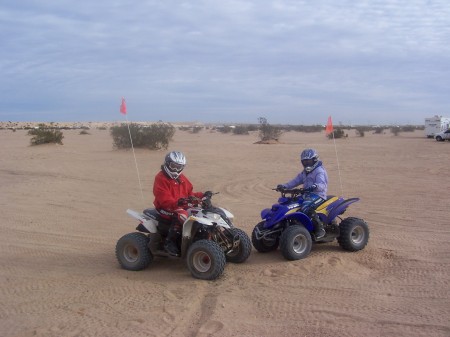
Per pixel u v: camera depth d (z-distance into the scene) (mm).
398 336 4953
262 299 6062
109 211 12406
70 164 23922
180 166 7277
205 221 6809
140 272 7371
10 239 9594
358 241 8250
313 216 7918
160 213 7328
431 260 7578
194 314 5699
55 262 8000
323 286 6492
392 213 11445
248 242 7582
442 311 5562
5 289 6723
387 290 6305
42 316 5734
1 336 5223
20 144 41938
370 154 29297
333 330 5125
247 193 14914
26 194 15133
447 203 12586
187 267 7484
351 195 14148
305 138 55781
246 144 40719
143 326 5371
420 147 35781
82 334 5211
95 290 6578
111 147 37062
